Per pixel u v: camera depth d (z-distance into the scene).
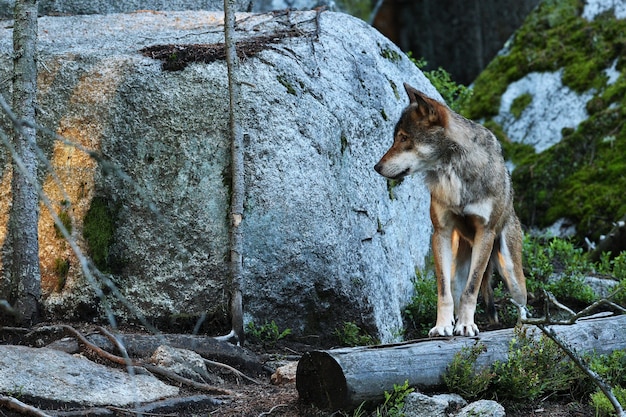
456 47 30.05
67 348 9.67
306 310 11.28
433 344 9.21
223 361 10.15
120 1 14.81
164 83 11.24
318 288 11.22
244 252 10.95
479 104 20.95
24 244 10.48
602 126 19.00
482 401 8.72
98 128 11.27
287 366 9.89
